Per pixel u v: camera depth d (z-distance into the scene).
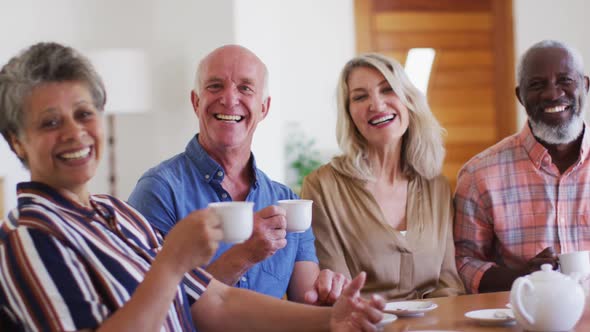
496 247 2.79
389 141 2.66
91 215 1.49
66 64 1.43
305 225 1.99
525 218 2.72
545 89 2.64
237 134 2.27
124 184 4.67
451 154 5.93
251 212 1.52
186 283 1.73
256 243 1.93
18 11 4.49
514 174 2.73
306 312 1.71
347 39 5.77
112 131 4.58
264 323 1.73
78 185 1.48
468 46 5.89
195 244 1.34
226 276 1.95
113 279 1.41
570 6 5.88
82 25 4.59
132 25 4.59
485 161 2.77
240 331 1.74
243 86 2.32
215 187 2.29
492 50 5.91
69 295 1.33
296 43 5.72
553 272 1.72
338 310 1.63
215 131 2.26
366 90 2.66
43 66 1.41
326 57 5.75
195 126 4.57
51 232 1.35
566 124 2.64
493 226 2.74
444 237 2.68
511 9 5.89
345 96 2.73
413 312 1.87
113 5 4.59
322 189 2.69
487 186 2.73
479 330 1.71
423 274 2.62
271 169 4.96
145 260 1.54
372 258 2.61
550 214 2.69
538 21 5.89
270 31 5.12
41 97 1.41
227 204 1.49
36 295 1.32
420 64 5.79
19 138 1.44
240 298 1.77
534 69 2.67
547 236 2.70
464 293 2.65
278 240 1.94
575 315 1.68
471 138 5.93
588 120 5.39
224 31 4.47
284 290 2.33
